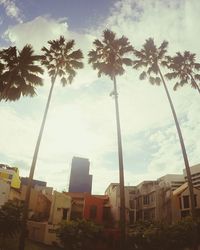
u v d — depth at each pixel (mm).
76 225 34906
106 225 44562
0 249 31594
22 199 50062
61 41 35031
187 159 32031
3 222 32812
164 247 32500
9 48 31594
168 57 40594
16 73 31438
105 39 35938
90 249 37375
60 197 45781
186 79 39781
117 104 32719
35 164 27953
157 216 45312
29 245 37156
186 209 42062
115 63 35375
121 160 28719
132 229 36125
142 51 40750
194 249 27547
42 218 50562
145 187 50812
